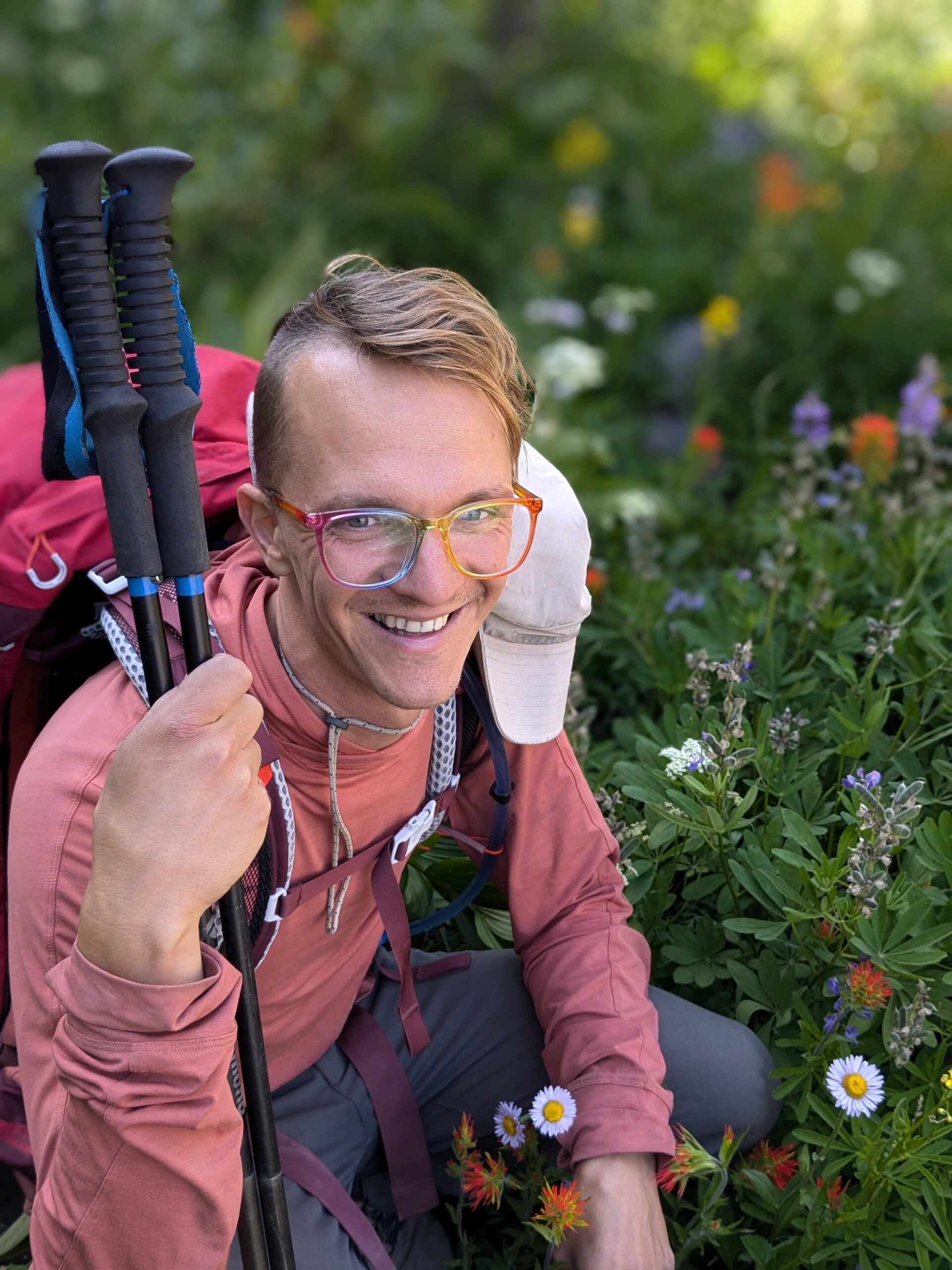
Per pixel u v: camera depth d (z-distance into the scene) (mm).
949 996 1608
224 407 1716
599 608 2553
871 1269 1466
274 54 5328
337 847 1418
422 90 5473
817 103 6199
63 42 5703
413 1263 1628
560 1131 1445
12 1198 1889
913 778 1861
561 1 6371
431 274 1286
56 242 1112
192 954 1143
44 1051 1238
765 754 1893
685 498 3166
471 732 1568
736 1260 1592
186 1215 1181
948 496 2686
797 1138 1480
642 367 4352
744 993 1766
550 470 1520
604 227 5195
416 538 1227
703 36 6637
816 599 2182
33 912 1260
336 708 1351
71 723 1325
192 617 1227
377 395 1211
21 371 2230
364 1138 1664
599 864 1653
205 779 1115
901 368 4301
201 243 5035
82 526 1556
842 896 1615
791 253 4867
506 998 1724
